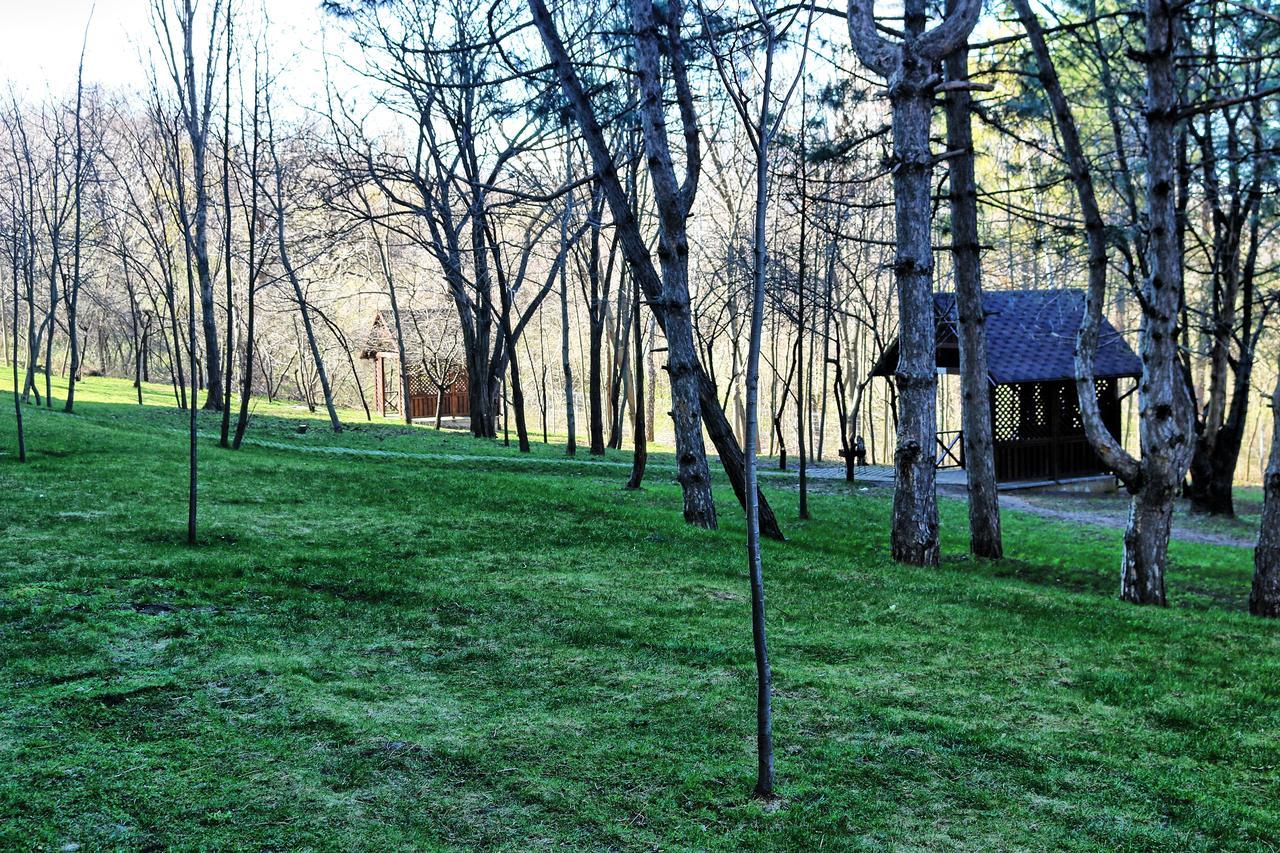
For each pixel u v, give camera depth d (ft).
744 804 17.34
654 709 21.76
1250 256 72.18
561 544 40.37
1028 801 18.10
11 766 17.29
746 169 103.45
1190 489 79.71
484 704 21.70
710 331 106.01
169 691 21.36
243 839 15.35
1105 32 62.28
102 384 144.15
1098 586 42.57
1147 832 17.02
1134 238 51.62
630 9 51.42
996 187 105.09
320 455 76.38
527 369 220.64
